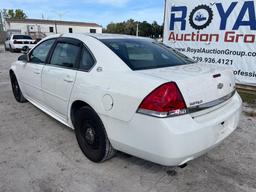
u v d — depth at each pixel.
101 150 2.55
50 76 3.25
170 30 7.58
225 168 2.65
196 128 1.99
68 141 3.26
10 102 5.05
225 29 6.41
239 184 2.38
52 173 2.54
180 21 7.27
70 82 2.81
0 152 2.96
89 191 2.27
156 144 1.98
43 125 3.80
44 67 3.46
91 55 2.67
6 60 13.09
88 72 2.60
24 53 4.76
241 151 3.02
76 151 2.99
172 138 1.90
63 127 3.73
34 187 2.32
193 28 7.03
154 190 2.29
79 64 2.79
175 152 1.94
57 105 3.25
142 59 2.60
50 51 3.44
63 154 2.92
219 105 2.40
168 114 1.93
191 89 2.06
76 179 2.45
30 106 4.77
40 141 3.26
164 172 2.57
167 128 1.90
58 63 3.20
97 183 2.38
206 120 2.14
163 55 2.89
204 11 6.69
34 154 2.92
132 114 2.08
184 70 2.38
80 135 2.86
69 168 2.63
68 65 2.97
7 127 3.73
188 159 2.05
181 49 7.44
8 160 2.78
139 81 2.10
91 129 2.65
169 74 2.18
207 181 2.43
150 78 2.07
